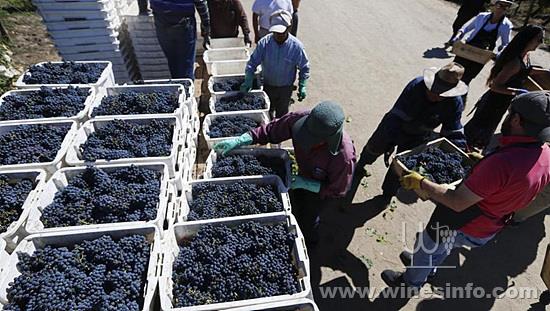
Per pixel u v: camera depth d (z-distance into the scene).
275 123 3.45
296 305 2.34
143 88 4.22
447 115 3.75
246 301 2.32
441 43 9.90
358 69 8.34
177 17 5.15
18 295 2.17
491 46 6.05
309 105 6.95
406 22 11.30
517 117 2.38
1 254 2.32
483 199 2.74
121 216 2.74
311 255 4.29
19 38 7.54
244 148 3.54
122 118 3.60
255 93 4.79
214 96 4.76
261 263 2.56
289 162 3.44
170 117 3.64
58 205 2.74
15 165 2.93
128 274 2.29
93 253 2.40
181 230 2.74
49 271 2.30
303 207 3.82
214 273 2.47
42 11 4.99
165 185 2.93
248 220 2.81
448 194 2.76
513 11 11.89
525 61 4.57
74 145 3.22
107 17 5.16
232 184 3.16
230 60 5.78
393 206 4.96
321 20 11.01
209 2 6.46
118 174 3.03
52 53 7.36
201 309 2.25
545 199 4.23
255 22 6.50
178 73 5.80
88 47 5.37
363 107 6.99
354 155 3.18
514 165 2.41
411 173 3.12
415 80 3.78
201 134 4.72
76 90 3.95
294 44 4.58
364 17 11.48
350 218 4.75
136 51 5.93
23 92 3.92
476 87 7.73
